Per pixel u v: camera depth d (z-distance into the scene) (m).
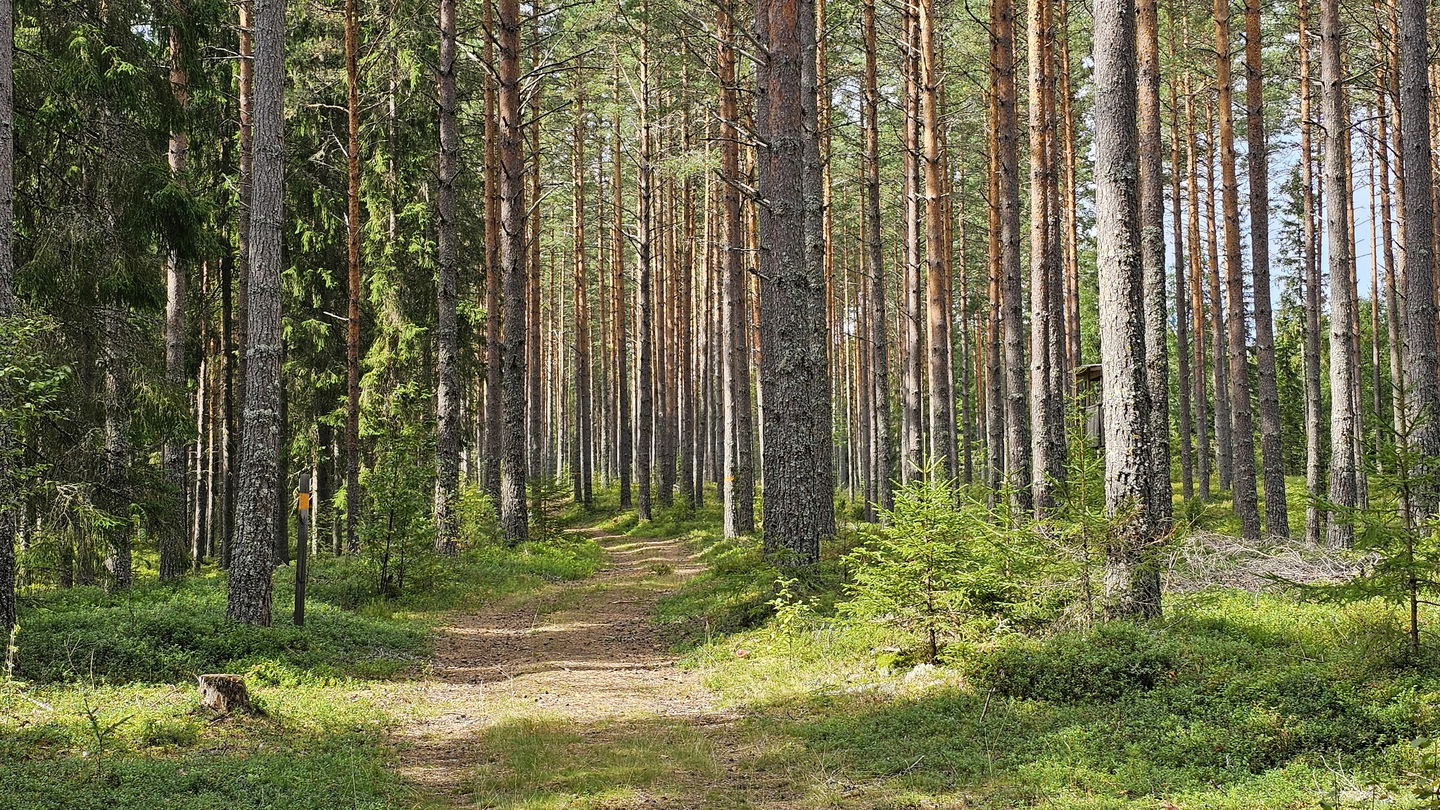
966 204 35.00
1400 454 7.40
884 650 10.10
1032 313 17.36
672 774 7.00
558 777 6.98
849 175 30.83
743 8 23.34
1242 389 20.19
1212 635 9.32
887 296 46.91
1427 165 13.05
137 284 13.69
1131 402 9.67
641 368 33.78
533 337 37.56
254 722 8.16
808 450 13.95
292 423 23.11
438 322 22.86
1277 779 5.81
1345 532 14.85
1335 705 6.73
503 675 11.27
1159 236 10.21
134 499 14.11
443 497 20.66
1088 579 9.65
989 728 7.44
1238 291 20.62
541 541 24.08
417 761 7.62
